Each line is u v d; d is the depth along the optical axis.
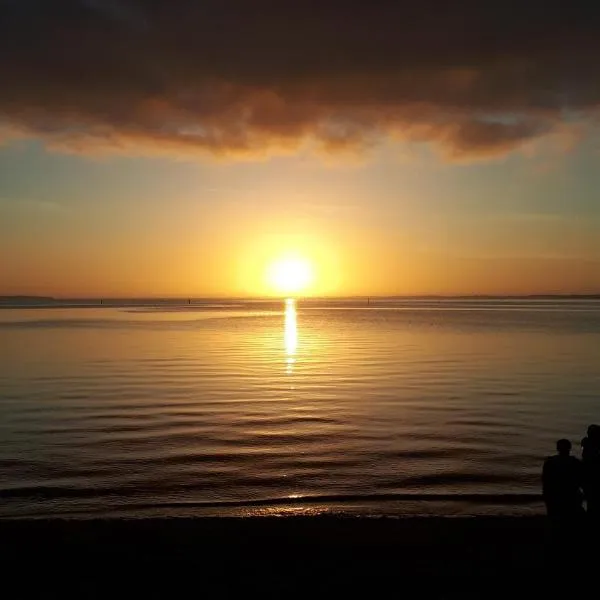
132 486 13.43
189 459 15.49
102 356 41.72
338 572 8.90
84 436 17.92
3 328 77.38
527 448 16.61
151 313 142.75
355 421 19.98
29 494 12.89
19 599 8.13
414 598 8.12
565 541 8.12
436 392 25.81
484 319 101.00
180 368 34.59
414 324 85.31
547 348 46.56
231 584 8.55
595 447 8.37
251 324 87.38
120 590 8.38
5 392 26.00
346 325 83.44
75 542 9.95
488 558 9.30
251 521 10.84
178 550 9.66
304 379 29.84
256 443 17.11
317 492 13.05
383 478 13.96
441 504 12.31
